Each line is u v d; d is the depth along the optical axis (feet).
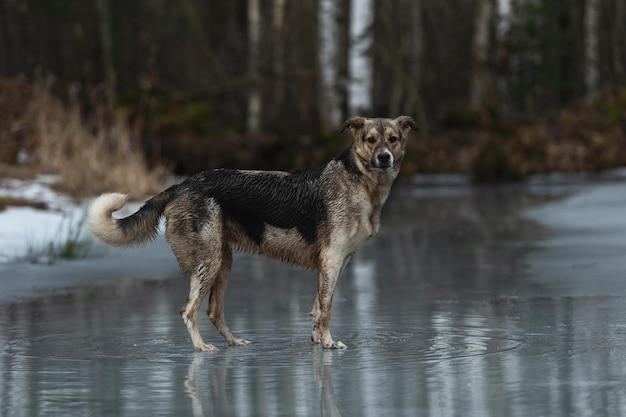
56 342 32.78
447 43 149.69
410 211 80.53
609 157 120.98
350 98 116.26
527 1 141.59
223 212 33.09
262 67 131.64
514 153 118.52
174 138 113.19
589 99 135.95
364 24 115.55
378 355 29.99
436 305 38.99
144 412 23.86
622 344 30.53
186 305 32.35
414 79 140.87
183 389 26.09
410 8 146.51
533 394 24.75
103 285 45.60
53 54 131.03
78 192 70.49
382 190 32.89
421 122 125.90
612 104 130.21
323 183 32.96
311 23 133.49
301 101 128.06
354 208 32.55
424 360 29.01
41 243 55.21
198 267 32.58
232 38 140.67
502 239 61.05
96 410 24.09
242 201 33.09
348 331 34.06
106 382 27.02
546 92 148.15
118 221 33.17
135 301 41.29
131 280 47.09
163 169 84.74
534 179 113.39
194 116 118.62
